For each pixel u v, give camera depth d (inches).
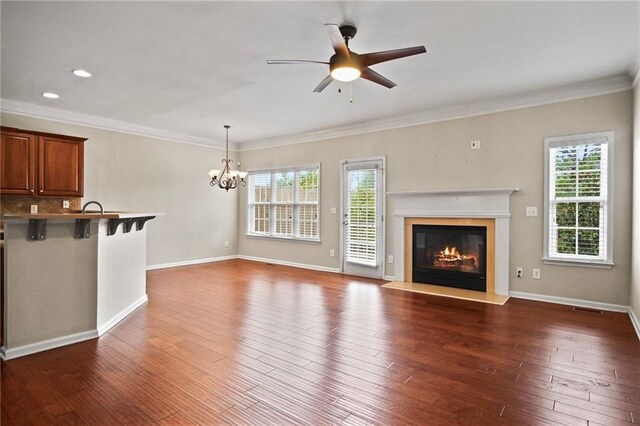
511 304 169.6
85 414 79.0
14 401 84.0
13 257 108.7
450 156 202.5
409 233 218.5
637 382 94.7
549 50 128.6
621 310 156.6
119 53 132.8
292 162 278.8
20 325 109.9
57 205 206.4
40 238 113.4
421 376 98.0
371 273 234.8
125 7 102.2
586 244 165.0
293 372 100.0
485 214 189.5
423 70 147.4
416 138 215.5
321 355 111.6
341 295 187.2
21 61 139.9
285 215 284.5
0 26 112.9
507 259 184.2
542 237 175.2
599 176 161.8
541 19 107.7
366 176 236.4
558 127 170.6
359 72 107.2
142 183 252.7
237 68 146.5
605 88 158.6
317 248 263.7
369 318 148.8
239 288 202.8
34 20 109.2
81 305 123.0
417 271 215.5
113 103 195.9
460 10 103.1
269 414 79.7
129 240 154.9
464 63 140.4
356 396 87.4
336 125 245.6
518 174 181.6
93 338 124.5
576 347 118.0
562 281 170.6
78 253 122.3
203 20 109.6
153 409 81.3
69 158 199.5
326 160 258.4
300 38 121.0
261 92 175.9
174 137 270.4
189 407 82.2
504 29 113.9
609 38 119.4
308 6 101.3
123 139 242.4
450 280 203.6
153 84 164.7
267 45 126.2
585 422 77.2
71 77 156.6
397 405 83.5
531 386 92.5
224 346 118.6
